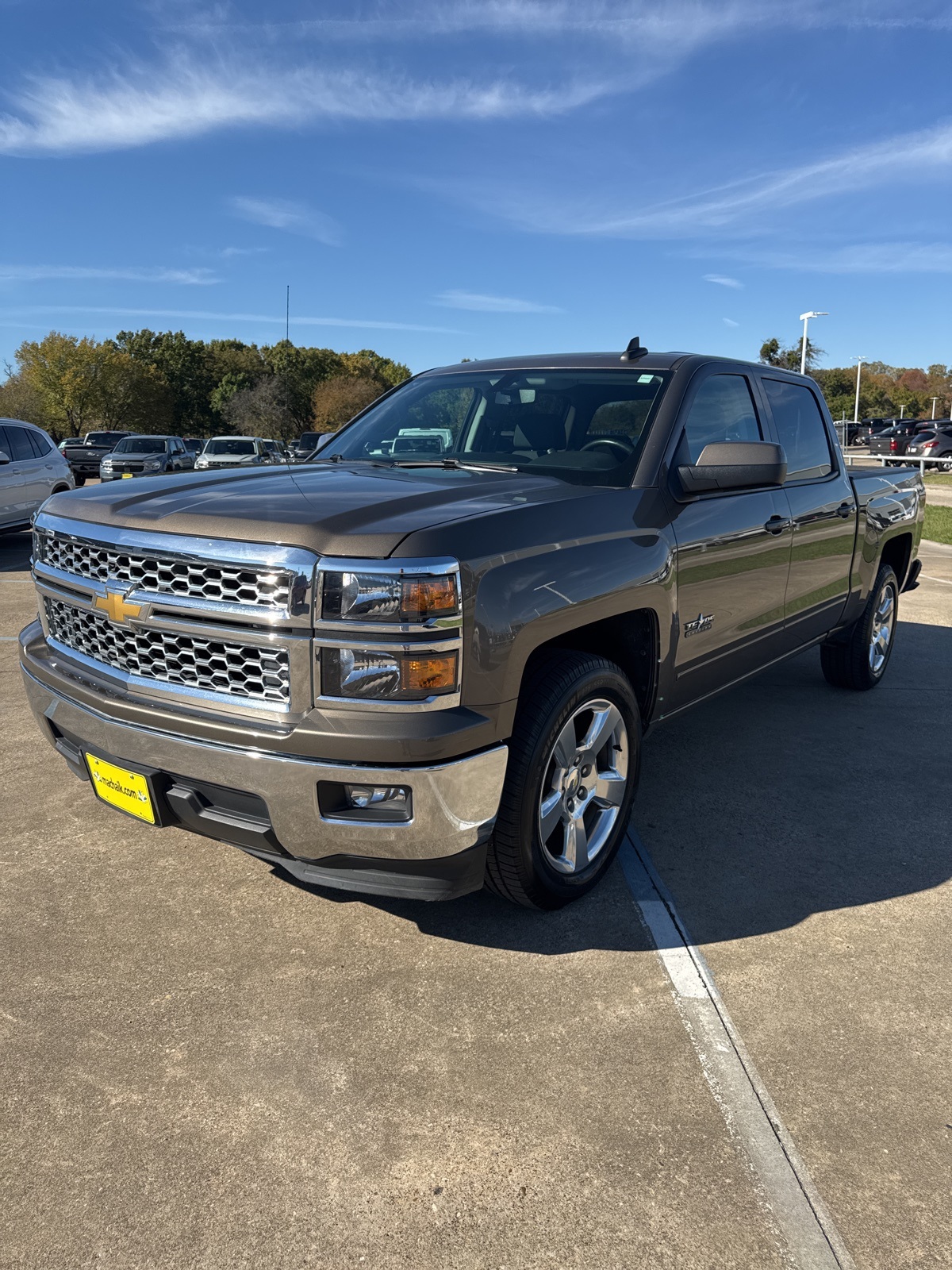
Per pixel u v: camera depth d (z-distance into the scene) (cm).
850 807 381
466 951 270
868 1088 216
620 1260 170
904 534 571
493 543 242
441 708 227
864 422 4519
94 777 276
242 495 262
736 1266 169
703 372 363
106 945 270
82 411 7488
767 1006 247
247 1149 195
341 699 225
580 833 291
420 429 376
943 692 564
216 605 235
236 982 253
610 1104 210
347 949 270
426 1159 193
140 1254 170
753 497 374
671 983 256
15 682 540
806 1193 186
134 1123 201
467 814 236
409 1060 223
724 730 480
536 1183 187
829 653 548
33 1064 219
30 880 306
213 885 306
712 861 330
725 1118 206
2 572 1005
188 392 9131
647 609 299
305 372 9556
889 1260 171
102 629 267
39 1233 174
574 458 330
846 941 279
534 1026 236
